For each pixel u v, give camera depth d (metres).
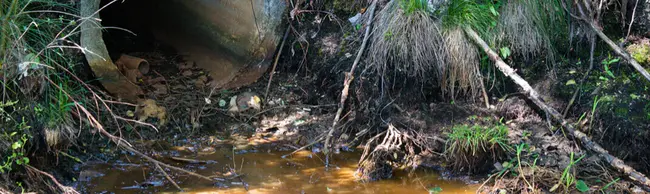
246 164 4.83
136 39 6.48
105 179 4.50
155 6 6.47
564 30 5.42
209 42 6.00
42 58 4.62
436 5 5.34
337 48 5.70
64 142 4.58
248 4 5.52
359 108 5.38
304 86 5.79
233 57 5.79
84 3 4.79
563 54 5.43
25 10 4.73
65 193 4.15
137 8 6.66
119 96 5.25
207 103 5.57
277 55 5.80
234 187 4.45
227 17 5.75
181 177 4.58
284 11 5.48
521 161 4.73
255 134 5.36
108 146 4.91
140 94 5.36
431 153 4.98
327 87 5.68
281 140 5.26
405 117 5.23
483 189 4.52
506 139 4.79
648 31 5.37
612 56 5.31
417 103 5.37
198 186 4.45
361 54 5.44
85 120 4.88
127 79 5.26
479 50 5.34
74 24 4.95
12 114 4.34
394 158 4.91
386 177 4.71
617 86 5.11
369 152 5.00
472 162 4.76
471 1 5.34
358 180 4.64
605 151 4.69
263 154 5.02
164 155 4.91
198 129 5.32
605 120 4.95
